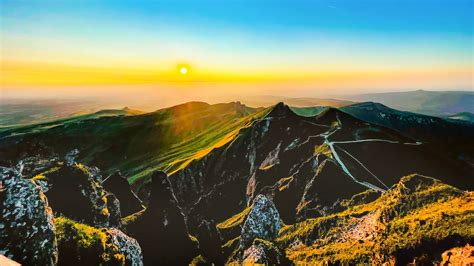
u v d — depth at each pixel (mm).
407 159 158000
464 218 60000
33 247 33344
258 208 84688
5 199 33906
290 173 159875
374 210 89375
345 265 64000
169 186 84000
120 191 92688
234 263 76500
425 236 58562
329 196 122938
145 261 69688
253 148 196000
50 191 54625
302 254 74250
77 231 43031
